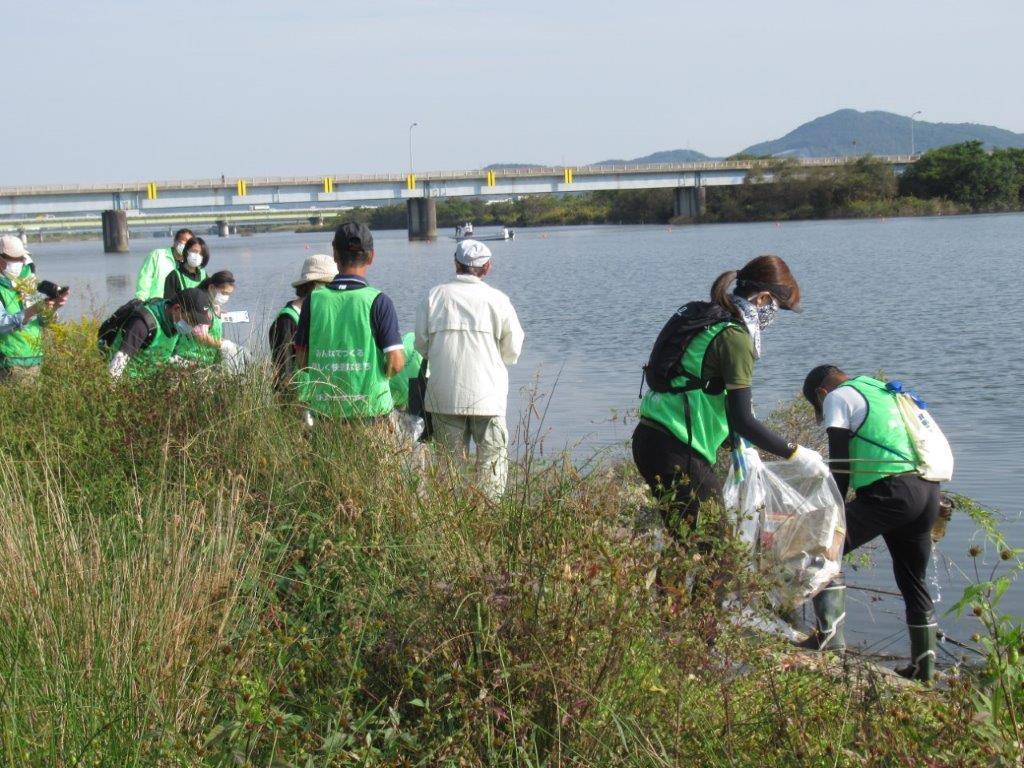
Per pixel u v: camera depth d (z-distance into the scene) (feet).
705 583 13.47
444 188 328.70
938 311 91.97
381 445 18.76
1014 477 35.27
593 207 515.91
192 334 25.62
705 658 12.78
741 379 17.33
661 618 12.76
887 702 13.20
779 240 250.37
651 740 11.75
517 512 14.98
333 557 14.87
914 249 192.03
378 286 140.26
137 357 24.53
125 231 302.86
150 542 14.44
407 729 12.14
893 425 19.65
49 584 12.76
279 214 464.65
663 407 17.70
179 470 18.74
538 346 76.33
